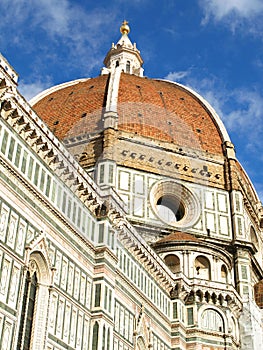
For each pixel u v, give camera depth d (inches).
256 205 4534.9
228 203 3924.7
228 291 3120.1
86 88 4483.3
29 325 1844.2
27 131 1957.4
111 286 2294.5
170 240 3287.4
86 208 2310.5
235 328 3169.3
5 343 1665.8
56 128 4143.7
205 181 3941.9
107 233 2348.7
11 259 1763.0
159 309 2795.3
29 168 1950.1
